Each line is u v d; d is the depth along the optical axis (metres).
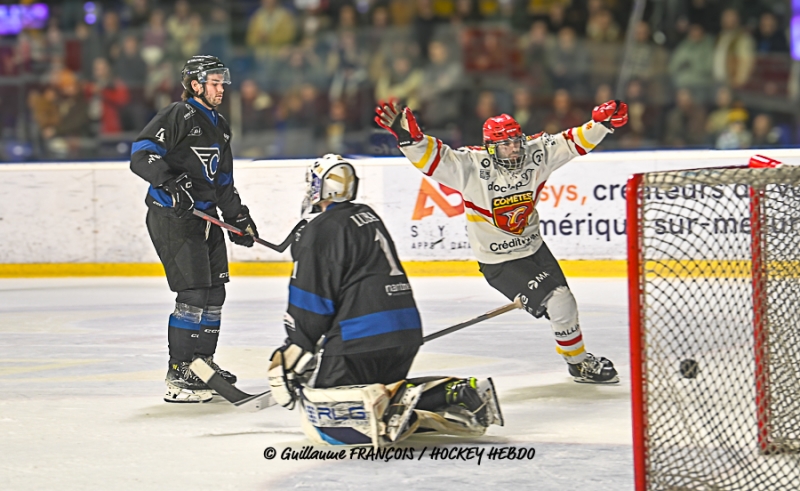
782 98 28.02
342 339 8.52
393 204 21.95
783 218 8.86
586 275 21.11
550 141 11.39
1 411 10.84
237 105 29.48
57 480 8.26
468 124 28.88
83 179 23.00
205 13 30.56
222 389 9.69
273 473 8.29
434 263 21.83
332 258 8.45
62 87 29.17
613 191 20.95
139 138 10.88
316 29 30.83
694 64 28.33
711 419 8.34
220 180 11.51
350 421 8.59
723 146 27.50
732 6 28.39
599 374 11.50
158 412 10.67
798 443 8.49
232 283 21.34
